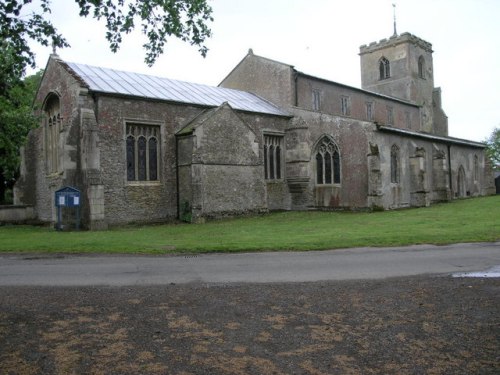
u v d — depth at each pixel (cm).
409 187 3288
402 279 1000
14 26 959
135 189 2448
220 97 3072
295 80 3375
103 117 2348
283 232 1888
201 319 726
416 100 5153
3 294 890
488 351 591
